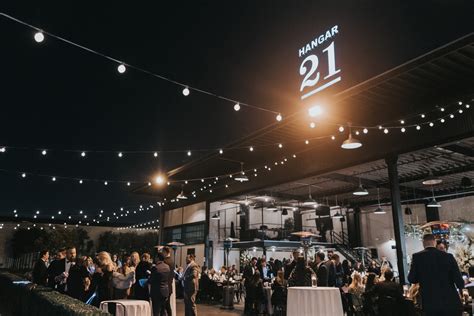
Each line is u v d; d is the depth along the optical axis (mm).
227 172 20547
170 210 26203
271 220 26047
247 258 22172
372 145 12703
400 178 18234
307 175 15211
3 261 33406
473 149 13703
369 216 24000
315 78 13477
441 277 4629
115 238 38031
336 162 13922
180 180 20891
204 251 21844
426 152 13891
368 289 8156
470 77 10141
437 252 4773
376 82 10352
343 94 11188
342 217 23453
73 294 7598
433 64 9633
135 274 8125
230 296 13789
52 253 33188
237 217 24906
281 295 10594
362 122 12914
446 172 16594
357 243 24047
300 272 8461
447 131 10758
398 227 11500
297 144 15594
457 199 20188
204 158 18359
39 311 5820
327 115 12438
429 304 4590
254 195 21547
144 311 5344
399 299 6828
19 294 8750
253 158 18000
